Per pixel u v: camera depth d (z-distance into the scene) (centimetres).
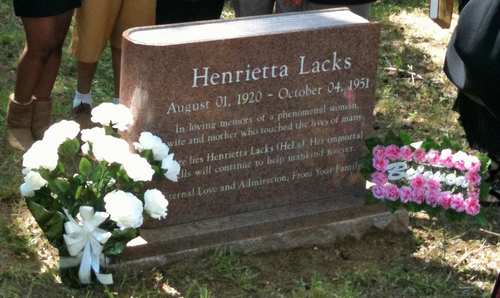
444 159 420
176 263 405
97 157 368
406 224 452
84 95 536
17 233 423
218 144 411
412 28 798
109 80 644
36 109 516
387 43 752
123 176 373
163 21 514
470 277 416
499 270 422
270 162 427
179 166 389
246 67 402
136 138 400
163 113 393
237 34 400
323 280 407
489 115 455
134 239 398
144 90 387
